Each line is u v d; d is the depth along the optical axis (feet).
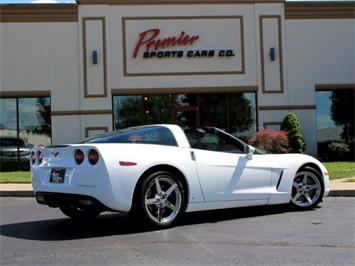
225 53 61.31
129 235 19.99
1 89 59.72
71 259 16.28
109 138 21.26
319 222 22.58
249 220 23.18
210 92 61.21
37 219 25.22
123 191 19.56
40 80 60.08
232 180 22.77
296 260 16.01
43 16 60.13
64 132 59.77
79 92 60.13
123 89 60.29
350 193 33.86
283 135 55.62
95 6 60.59
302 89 62.23
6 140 60.13
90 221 24.14
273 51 61.67
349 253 16.89
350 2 63.10
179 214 21.21
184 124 61.16
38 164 21.93
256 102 61.77
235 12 61.77
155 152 20.72
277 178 24.52
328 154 62.95
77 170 19.67
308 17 62.59
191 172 21.48
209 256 16.52
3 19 59.88
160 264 15.55
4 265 15.65
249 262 15.78
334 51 62.95
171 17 61.00
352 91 63.72
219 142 23.47
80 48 60.29
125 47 60.54
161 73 60.70
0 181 44.34
